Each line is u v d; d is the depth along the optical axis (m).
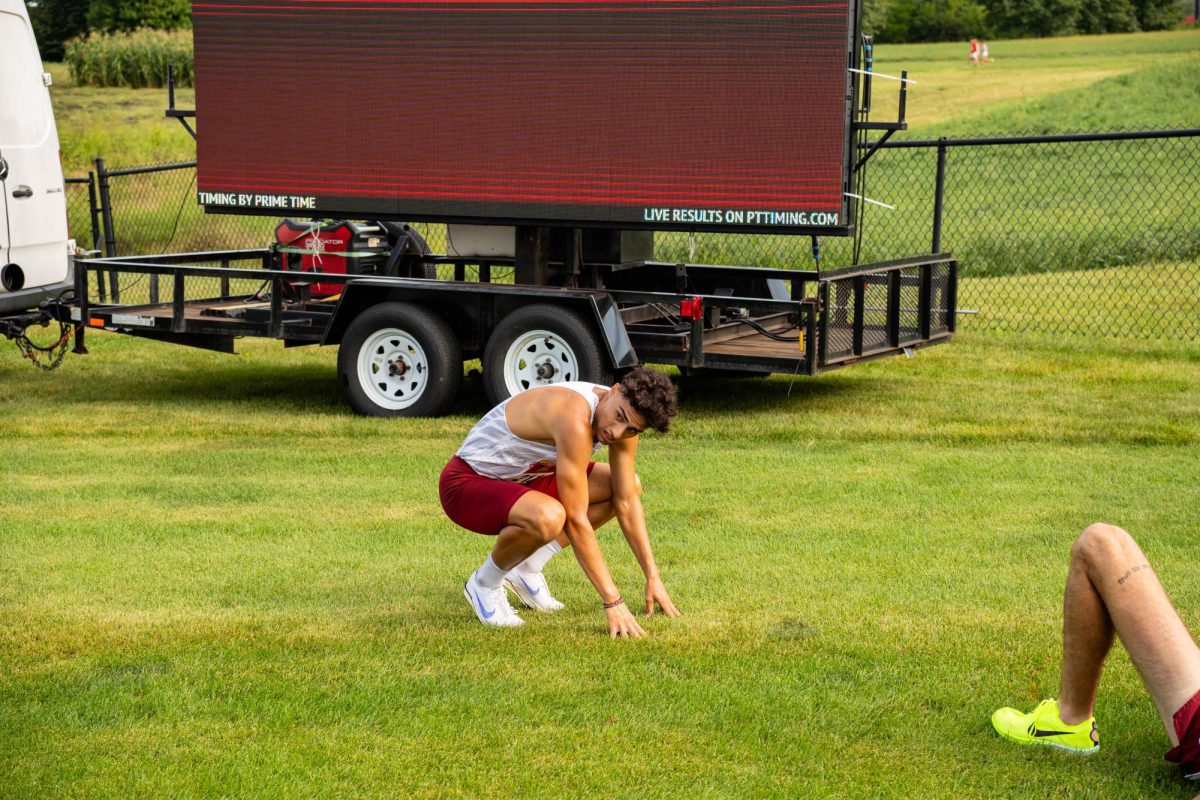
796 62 8.12
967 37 67.25
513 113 8.85
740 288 10.14
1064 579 5.25
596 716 3.92
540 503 4.48
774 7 8.11
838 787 3.47
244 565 5.55
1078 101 39.38
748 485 6.99
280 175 9.51
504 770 3.57
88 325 10.16
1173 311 13.18
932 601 4.97
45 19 46.53
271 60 9.38
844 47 8.02
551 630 4.68
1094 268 16.88
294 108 9.38
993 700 4.02
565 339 8.58
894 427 8.44
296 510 6.53
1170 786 3.45
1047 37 66.06
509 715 3.94
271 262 11.02
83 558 5.66
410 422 8.91
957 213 21.84
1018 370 10.45
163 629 4.70
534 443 4.53
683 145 8.48
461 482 4.63
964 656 4.38
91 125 32.50
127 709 3.98
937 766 3.58
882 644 4.49
